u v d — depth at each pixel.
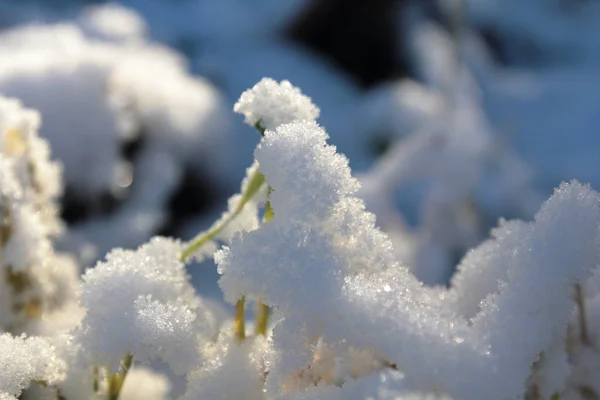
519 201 1.19
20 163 0.39
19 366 0.30
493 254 0.31
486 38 2.57
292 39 2.08
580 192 0.29
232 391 0.30
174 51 1.94
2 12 1.84
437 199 0.88
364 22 2.04
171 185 1.05
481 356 0.28
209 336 0.31
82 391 0.30
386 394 0.27
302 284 0.28
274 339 0.28
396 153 0.89
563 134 1.89
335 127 1.67
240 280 0.28
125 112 1.02
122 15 1.38
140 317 0.30
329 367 0.29
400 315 0.28
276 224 0.29
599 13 2.81
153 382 0.36
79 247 0.68
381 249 0.29
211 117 1.19
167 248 0.32
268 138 0.29
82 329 0.30
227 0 2.21
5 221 0.36
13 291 0.37
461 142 0.89
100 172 0.88
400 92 1.76
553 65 2.53
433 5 2.27
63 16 1.89
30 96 0.86
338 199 0.29
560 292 0.29
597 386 0.31
